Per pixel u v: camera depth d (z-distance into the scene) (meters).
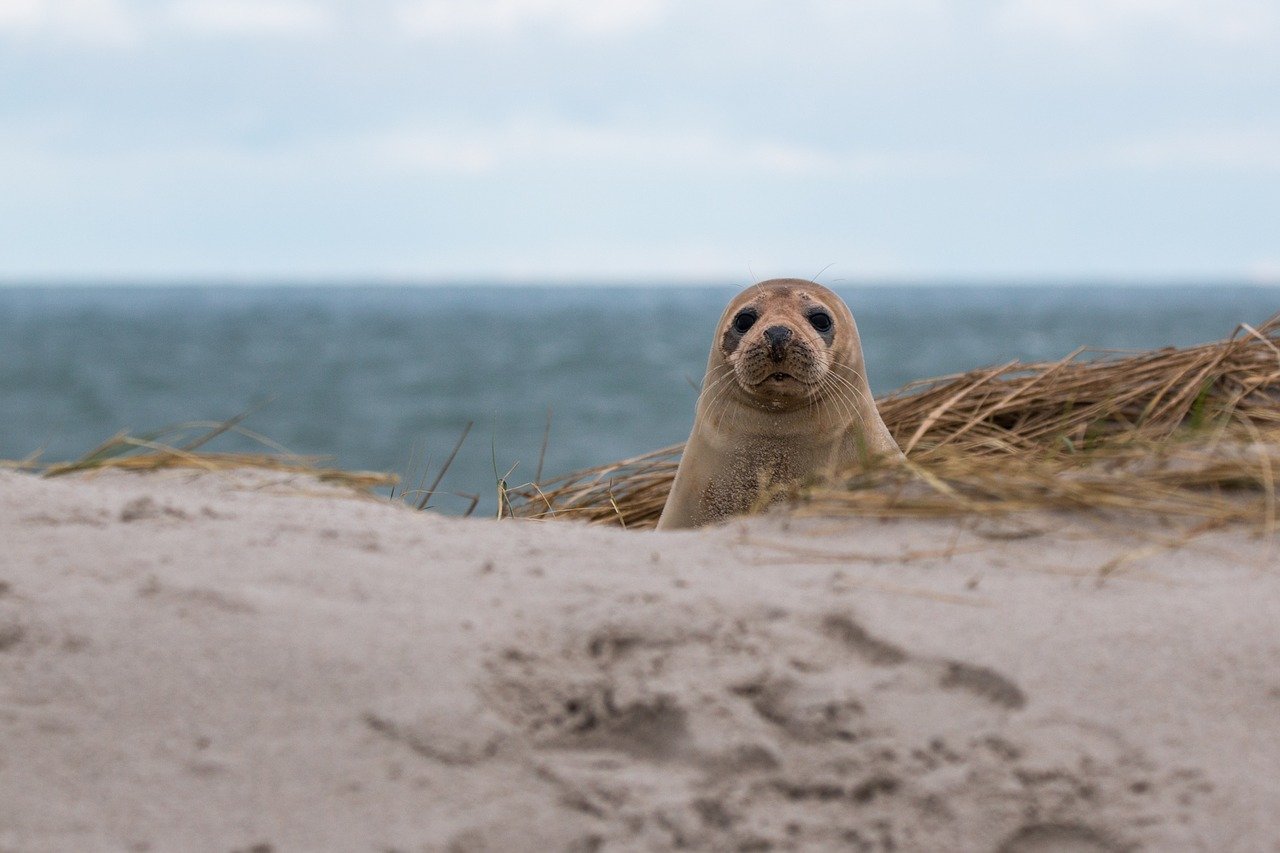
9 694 6.52
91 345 175.12
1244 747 6.35
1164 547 8.64
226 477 11.05
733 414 15.05
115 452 12.37
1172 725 6.52
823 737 6.57
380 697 6.62
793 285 15.69
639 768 6.44
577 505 17.77
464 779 6.20
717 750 6.44
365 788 6.06
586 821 6.00
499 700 6.75
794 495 10.45
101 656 6.82
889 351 134.25
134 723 6.38
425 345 176.12
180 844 5.68
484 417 80.00
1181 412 15.23
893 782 6.23
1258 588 7.91
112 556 7.98
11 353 152.62
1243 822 5.88
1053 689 6.79
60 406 88.56
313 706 6.55
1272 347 15.45
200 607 7.31
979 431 16.67
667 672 7.00
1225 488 9.62
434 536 8.91
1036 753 6.34
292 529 8.79
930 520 9.28
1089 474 9.92
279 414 82.94
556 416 80.25
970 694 6.88
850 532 9.18
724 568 8.43
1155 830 5.89
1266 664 6.95
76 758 6.14
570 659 7.17
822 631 7.51
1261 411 14.67
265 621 7.20
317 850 5.68
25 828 5.71
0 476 9.82
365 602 7.57
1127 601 7.75
